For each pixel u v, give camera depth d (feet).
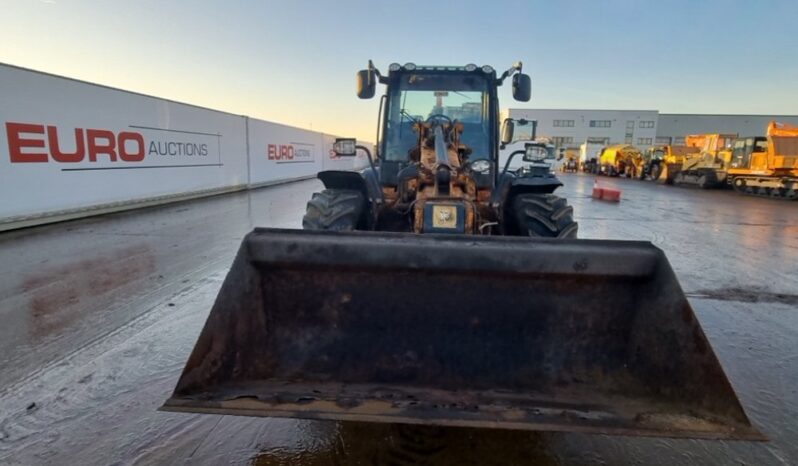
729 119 196.24
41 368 8.55
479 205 12.44
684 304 5.75
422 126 13.12
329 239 6.64
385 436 6.59
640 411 5.36
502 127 15.31
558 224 11.28
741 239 24.00
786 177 48.06
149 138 32.32
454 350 6.75
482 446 6.37
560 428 4.85
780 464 6.19
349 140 12.67
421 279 6.77
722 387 5.17
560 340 6.72
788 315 12.25
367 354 6.75
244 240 6.67
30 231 22.61
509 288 6.74
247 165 48.62
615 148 100.58
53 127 24.45
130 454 6.15
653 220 30.99
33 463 5.95
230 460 6.06
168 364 8.79
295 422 6.95
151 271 15.25
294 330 6.90
